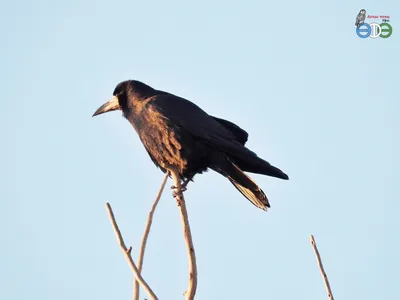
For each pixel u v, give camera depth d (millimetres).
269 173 11906
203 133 12477
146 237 7660
